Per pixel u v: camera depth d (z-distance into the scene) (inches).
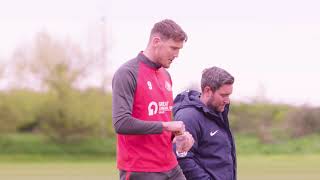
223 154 218.8
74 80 1630.2
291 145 1457.9
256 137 1519.4
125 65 187.0
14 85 1625.2
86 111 1604.3
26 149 1525.6
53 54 1633.9
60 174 901.8
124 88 183.8
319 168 968.9
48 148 1561.3
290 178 803.4
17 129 1625.2
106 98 1648.6
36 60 1630.2
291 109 1569.9
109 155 1513.3
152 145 189.2
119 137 192.7
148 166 188.9
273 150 1400.1
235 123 1552.7
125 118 180.9
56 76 1619.1
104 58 1658.5
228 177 219.6
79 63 1637.6
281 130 1536.7
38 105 1615.4
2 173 933.8
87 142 1604.3
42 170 992.2
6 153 1496.1
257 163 1097.4
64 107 1608.0
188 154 213.0
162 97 192.2
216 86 214.7
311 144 1459.2
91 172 936.9
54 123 1609.3
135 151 189.2
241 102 1573.6
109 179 806.5
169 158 194.4
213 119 219.0
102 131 1631.4
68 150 1561.3
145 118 187.5
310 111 1551.4
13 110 1616.6
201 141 217.2
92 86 1648.6
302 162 1120.2
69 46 1636.3
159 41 187.6
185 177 213.3
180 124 183.5
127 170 190.2
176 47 187.8
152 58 190.1
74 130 1616.6
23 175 892.0
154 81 190.1
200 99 222.2
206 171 216.8
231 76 216.1
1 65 1612.9
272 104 1574.8
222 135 219.8
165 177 192.4
